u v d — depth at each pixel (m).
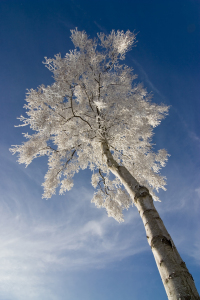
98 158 7.18
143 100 6.17
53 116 5.68
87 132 6.06
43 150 6.20
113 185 7.71
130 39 5.83
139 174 7.03
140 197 3.24
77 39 6.04
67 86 5.36
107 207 7.25
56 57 5.41
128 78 6.18
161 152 6.78
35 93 5.25
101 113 6.11
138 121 5.61
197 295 1.87
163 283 2.11
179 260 2.23
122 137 6.73
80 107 6.65
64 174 6.94
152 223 2.75
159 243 2.43
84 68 5.96
